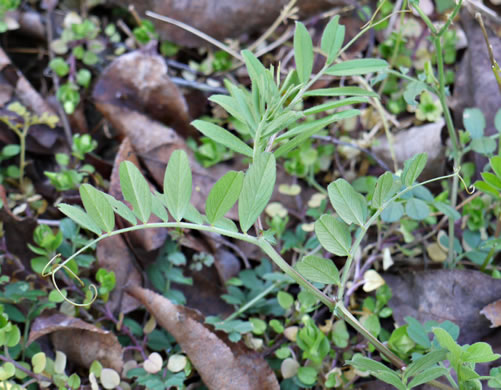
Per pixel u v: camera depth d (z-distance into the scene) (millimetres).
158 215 356
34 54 514
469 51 486
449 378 368
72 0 531
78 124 489
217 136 360
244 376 408
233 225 361
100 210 344
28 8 510
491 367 401
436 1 505
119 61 476
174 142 473
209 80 500
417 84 412
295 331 425
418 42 500
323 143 483
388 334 428
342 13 496
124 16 532
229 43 503
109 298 436
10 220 438
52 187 471
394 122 480
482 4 506
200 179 470
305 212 469
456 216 401
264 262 450
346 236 360
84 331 415
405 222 447
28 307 427
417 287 428
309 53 374
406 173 361
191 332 412
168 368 413
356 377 413
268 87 361
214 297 449
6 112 475
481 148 431
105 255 438
